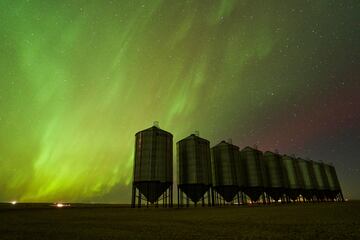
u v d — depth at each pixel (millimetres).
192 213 24141
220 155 52938
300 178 76000
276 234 10094
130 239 9461
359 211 22422
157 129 43000
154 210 31297
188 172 44688
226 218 17781
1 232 11805
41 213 25797
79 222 16125
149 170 38938
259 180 58750
